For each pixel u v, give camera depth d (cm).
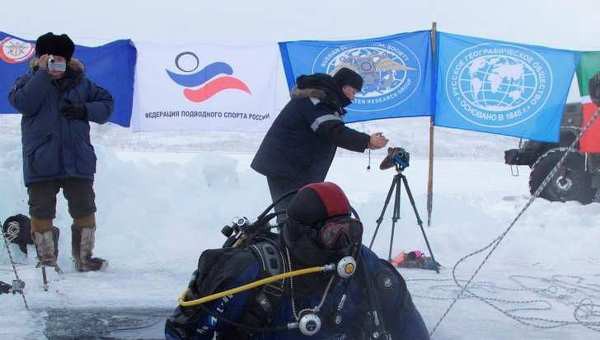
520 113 781
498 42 776
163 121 793
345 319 276
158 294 531
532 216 927
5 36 756
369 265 285
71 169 557
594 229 793
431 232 757
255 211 790
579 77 780
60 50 543
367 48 784
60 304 495
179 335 275
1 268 588
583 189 1091
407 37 781
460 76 781
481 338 441
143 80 788
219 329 275
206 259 277
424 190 1427
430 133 799
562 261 687
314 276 270
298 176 491
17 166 778
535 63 775
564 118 1117
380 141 475
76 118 548
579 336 448
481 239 752
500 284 588
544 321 481
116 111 781
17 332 433
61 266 608
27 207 698
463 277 609
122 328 452
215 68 794
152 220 742
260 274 268
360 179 1695
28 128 550
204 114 796
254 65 797
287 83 793
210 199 803
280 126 495
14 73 758
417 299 532
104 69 778
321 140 493
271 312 269
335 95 491
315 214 266
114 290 538
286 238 272
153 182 802
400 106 785
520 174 1933
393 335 287
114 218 732
